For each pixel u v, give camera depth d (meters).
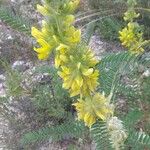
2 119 0.35
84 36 0.35
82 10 0.46
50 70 0.34
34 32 0.20
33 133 0.31
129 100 0.33
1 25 0.47
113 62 0.27
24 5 0.50
